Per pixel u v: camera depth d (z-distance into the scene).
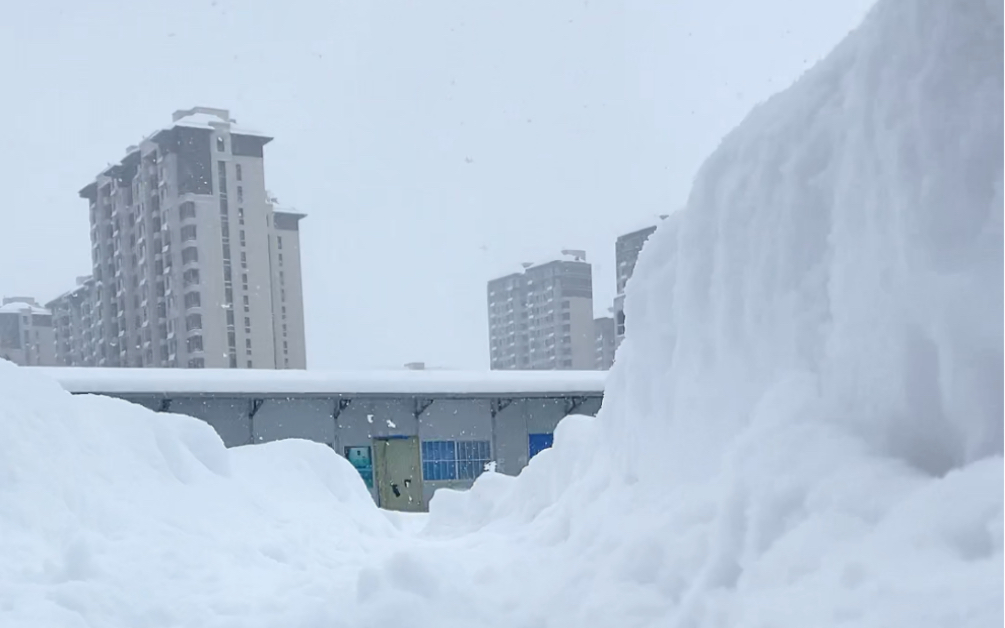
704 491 3.10
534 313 106.31
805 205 3.08
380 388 21.20
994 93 2.47
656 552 2.98
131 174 77.25
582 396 23.25
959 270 2.42
